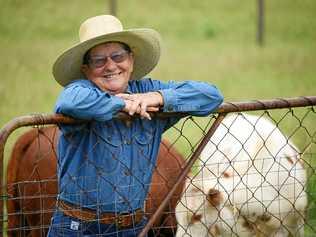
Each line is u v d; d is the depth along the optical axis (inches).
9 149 554.9
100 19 290.2
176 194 337.1
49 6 1325.0
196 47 1084.5
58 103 273.1
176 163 361.1
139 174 292.7
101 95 273.1
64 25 1221.7
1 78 859.4
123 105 275.9
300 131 570.9
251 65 943.0
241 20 1286.9
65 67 291.4
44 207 363.6
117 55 287.3
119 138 287.3
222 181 317.1
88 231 293.1
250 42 1137.4
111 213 291.4
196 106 285.3
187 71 912.9
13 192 370.6
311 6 1352.1
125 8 1346.0
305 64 952.9
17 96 778.2
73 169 288.8
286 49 1059.3
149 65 304.8
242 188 315.0
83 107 271.1
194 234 323.3
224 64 951.6
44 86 824.9
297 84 852.0
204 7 1375.5
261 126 332.8
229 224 317.1
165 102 281.1
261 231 321.7
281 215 322.3
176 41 1134.4
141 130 290.2
